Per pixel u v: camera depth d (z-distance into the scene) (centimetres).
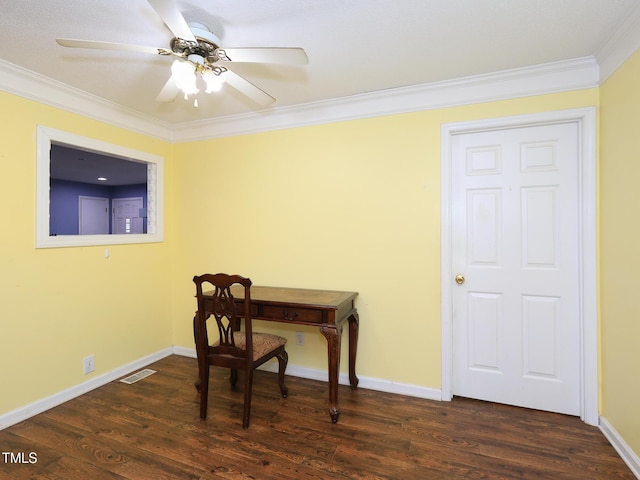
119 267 280
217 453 181
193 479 162
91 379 256
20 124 214
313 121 271
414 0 150
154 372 287
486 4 153
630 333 171
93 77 221
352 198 262
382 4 152
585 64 201
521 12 158
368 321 259
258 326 291
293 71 215
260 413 222
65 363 239
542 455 179
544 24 167
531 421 211
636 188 164
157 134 309
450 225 238
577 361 216
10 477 163
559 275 219
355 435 197
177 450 183
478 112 229
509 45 186
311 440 193
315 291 262
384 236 254
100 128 262
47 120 228
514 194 228
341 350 266
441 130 237
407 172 247
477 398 239
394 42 183
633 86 166
